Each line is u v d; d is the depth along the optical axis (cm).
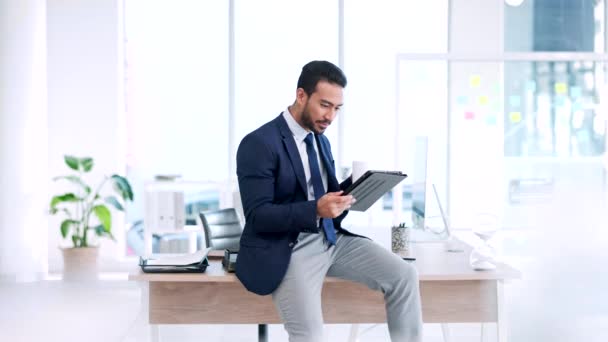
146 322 261
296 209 242
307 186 264
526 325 158
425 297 266
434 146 573
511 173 570
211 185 713
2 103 654
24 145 657
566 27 722
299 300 245
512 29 723
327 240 258
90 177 718
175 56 729
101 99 716
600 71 571
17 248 658
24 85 656
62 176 670
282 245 249
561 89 572
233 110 727
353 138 729
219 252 309
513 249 503
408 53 574
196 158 733
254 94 730
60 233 723
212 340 430
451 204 567
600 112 570
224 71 730
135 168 734
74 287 631
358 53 726
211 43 729
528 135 572
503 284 264
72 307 537
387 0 723
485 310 266
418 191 365
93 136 717
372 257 255
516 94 574
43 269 675
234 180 716
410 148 576
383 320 268
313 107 255
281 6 727
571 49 723
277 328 464
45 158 674
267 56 729
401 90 577
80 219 720
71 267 661
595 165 569
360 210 272
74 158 664
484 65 573
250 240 253
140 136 732
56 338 435
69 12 712
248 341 427
